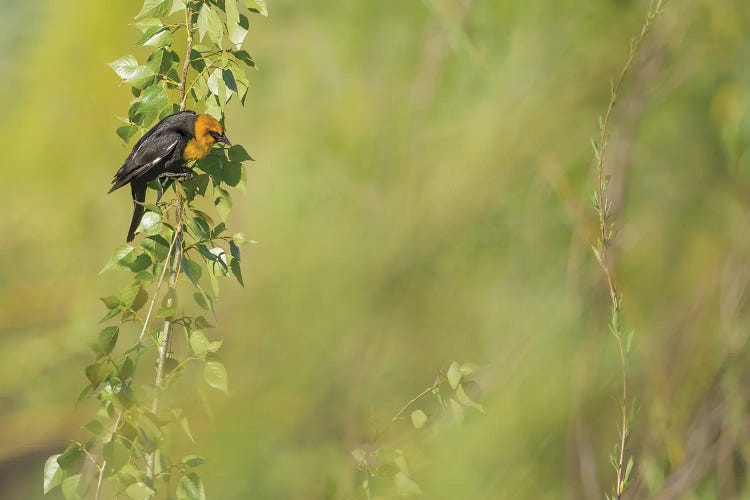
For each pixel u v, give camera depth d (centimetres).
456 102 1022
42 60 1998
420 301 974
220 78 646
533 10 998
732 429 898
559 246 944
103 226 1819
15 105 2067
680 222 953
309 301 1030
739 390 903
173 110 673
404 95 1052
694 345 924
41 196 1922
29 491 1475
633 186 958
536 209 956
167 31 648
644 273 939
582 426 895
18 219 1950
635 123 961
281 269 1068
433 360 952
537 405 895
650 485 887
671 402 909
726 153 963
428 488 823
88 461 603
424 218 998
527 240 955
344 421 929
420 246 991
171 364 619
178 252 626
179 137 655
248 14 1230
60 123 1931
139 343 607
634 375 910
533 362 912
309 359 988
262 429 930
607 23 985
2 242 1938
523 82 988
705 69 968
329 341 995
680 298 935
